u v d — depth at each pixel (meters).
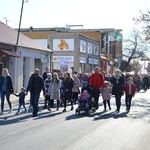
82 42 49.50
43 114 15.92
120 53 72.88
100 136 10.67
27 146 9.06
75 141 9.81
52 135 10.69
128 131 11.70
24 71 31.98
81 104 16.12
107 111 17.75
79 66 48.25
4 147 8.91
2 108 15.79
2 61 27.64
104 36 63.66
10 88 15.97
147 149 8.96
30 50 31.77
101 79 17.14
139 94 34.34
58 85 17.47
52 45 48.56
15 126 12.32
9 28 34.22
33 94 15.16
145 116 16.00
